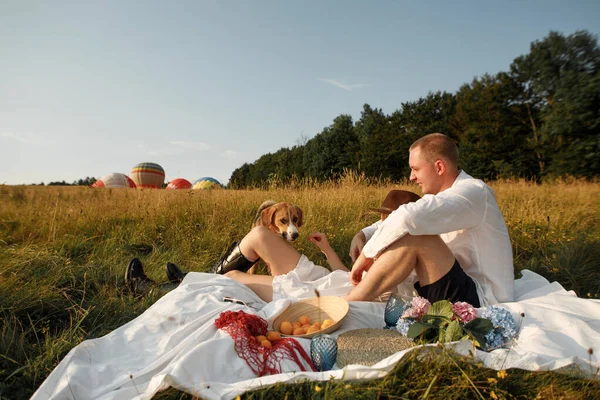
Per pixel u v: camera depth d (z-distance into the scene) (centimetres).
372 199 800
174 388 194
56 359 238
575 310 235
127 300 341
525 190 1019
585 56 2350
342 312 259
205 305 259
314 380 187
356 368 188
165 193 929
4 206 795
